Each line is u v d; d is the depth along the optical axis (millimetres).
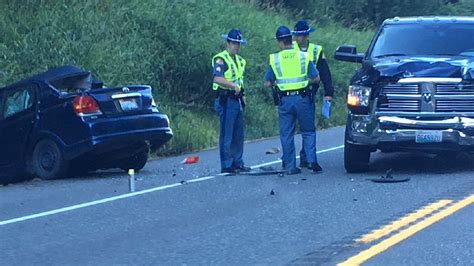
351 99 12547
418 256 7785
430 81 12102
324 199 10836
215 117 21641
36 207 11016
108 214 10320
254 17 27953
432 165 13727
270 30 27547
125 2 22141
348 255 7867
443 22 13914
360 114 12445
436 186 11539
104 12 21406
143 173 14219
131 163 14531
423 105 12117
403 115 12195
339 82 27406
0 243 8852
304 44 13500
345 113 24906
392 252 7953
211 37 22469
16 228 9648
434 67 12172
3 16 19656
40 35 19359
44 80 13844
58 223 9859
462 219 9344
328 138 19375
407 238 8500
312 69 12930
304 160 13820
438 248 8070
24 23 19656
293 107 12938
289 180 12570
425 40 13609
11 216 10422
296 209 10234
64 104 13453
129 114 13680
